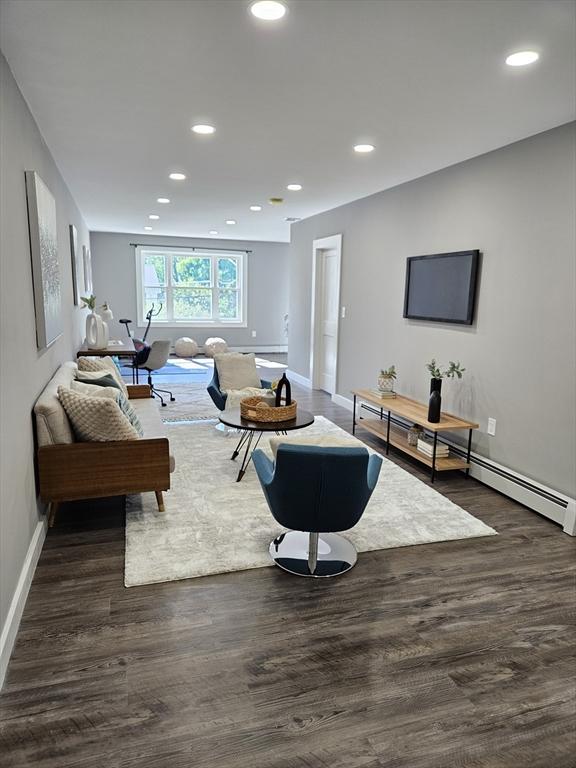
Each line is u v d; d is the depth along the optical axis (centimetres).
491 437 377
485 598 241
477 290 384
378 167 418
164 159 401
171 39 209
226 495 346
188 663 194
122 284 1012
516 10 183
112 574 252
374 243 536
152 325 1052
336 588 246
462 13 185
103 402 284
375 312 540
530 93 259
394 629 217
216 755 156
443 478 392
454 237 409
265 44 213
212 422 532
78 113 296
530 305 335
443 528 309
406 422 488
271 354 1118
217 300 1095
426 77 242
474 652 204
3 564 193
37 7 184
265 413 357
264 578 252
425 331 452
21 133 260
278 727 167
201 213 688
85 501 334
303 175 450
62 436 281
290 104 280
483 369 382
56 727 164
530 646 209
